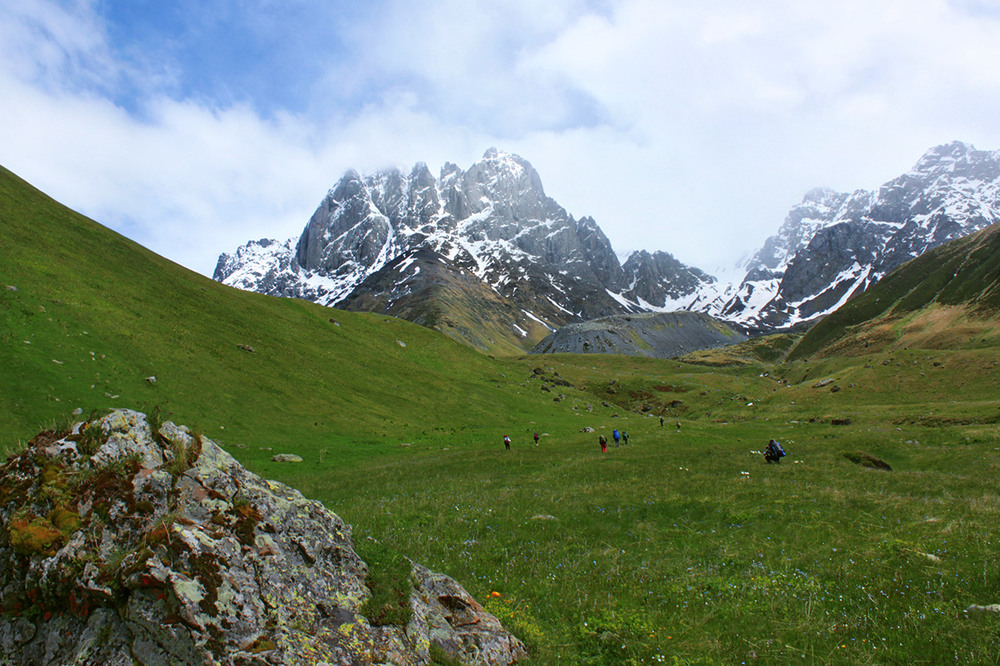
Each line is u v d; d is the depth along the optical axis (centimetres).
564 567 1551
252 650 662
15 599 717
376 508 2464
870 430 7081
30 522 737
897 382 11681
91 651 658
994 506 1903
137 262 7675
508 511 2311
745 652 1009
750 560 1551
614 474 3500
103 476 786
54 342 4722
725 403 13588
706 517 2078
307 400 6500
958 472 3725
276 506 879
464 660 866
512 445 5953
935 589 1207
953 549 1439
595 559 1628
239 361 6612
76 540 726
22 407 3753
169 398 5031
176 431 901
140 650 650
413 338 11244
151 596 670
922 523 1723
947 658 919
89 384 4472
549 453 5047
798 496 2273
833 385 12306
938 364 11950
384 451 5459
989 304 19450
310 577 813
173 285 7700
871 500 2122
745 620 1151
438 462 4647
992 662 881
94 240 7462
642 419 9962
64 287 5725
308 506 946
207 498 819
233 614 684
